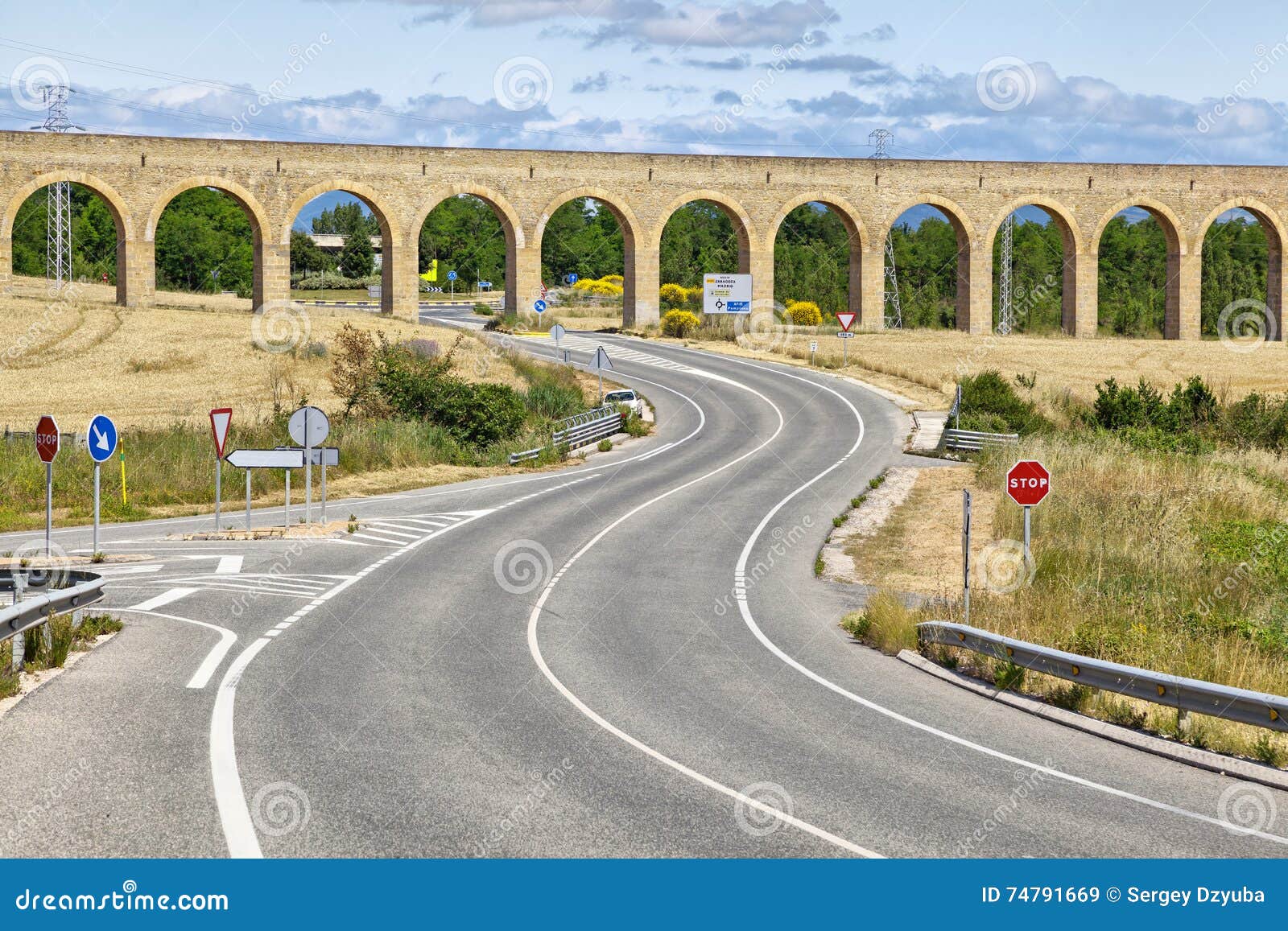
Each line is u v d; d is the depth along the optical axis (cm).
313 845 849
